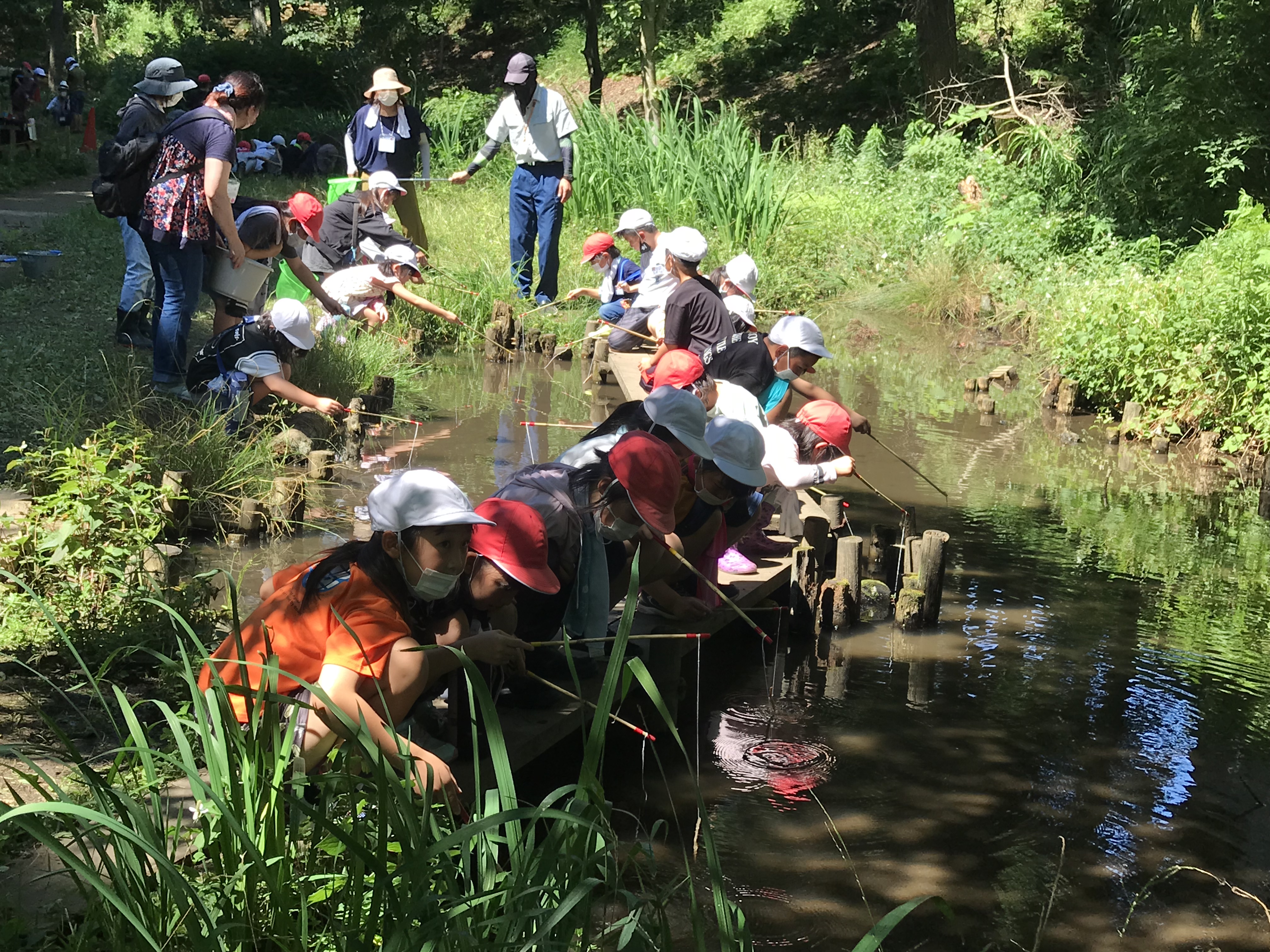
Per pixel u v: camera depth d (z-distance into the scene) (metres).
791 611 6.27
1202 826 4.66
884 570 7.15
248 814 3.14
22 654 4.72
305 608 3.64
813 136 23.78
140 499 5.73
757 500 5.84
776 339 7.23
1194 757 5.20
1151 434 10.63
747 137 17.23
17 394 7.52
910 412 11.18
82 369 8.26
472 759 4.27
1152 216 16.12
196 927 2.70
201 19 46.12
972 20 27.45
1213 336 10.48
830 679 5.83
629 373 10.55
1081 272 15.20
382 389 9.40
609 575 4.86
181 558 5.96
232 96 7.96
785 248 16.41
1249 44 15.50
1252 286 10.66
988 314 15.17
